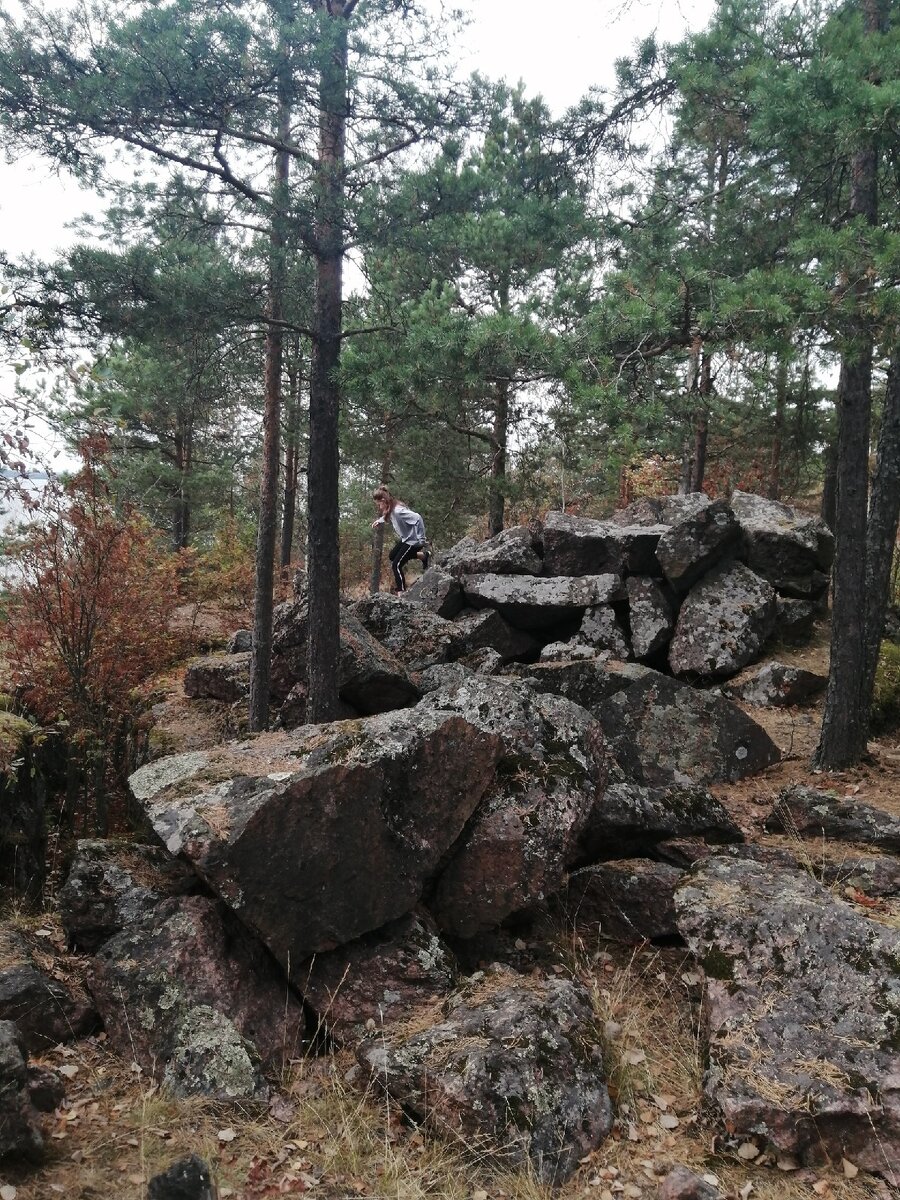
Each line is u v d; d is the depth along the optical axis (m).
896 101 5.60
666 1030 4.51
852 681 7.54
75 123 6.73
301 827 4.43
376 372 6.93
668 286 6.66
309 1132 3.80
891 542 7.71
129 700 9.44
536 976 4.70
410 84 7.50
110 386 9.68
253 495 20.77
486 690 5.59
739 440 17.42
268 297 8.42
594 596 10.88
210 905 4.59
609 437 7.18
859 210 7.28
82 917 4.71
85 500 7.48
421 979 4.47
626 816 5.62
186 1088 3.93
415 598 11.63
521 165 9.09
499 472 15.36
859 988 4.02
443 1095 3.73
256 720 9.19
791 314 5.90
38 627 7.85
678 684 7.80
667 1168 3.62
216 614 14.98
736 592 10.60
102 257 7.02
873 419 13.88
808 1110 3.65
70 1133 3.70
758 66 7.00
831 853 5.70
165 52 6.45
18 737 6.59
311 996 4.37
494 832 4.90
